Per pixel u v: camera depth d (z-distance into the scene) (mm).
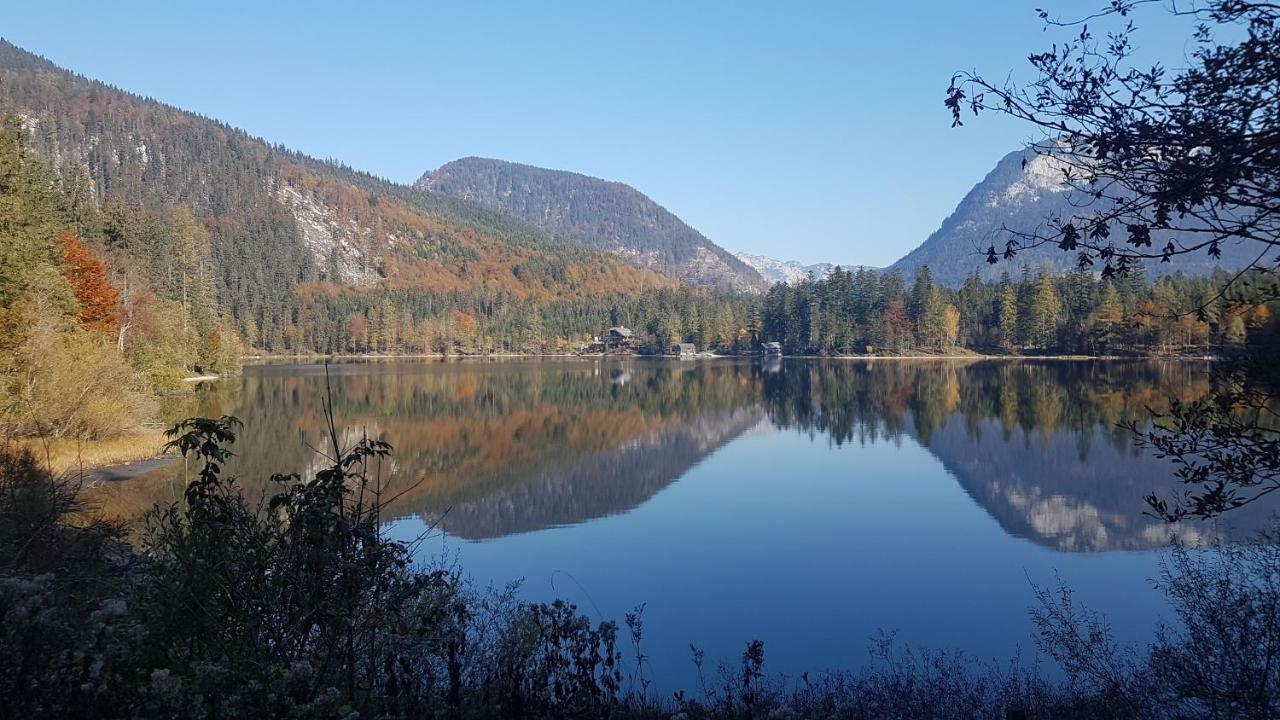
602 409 53844
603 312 183750
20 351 24375
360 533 4836
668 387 74000
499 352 156250
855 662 11430
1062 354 103250
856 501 23703
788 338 137250
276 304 140875
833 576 16125
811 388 68250
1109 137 3773
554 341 161500
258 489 20469
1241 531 16922
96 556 7703
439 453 34625
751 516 21984
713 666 11188
